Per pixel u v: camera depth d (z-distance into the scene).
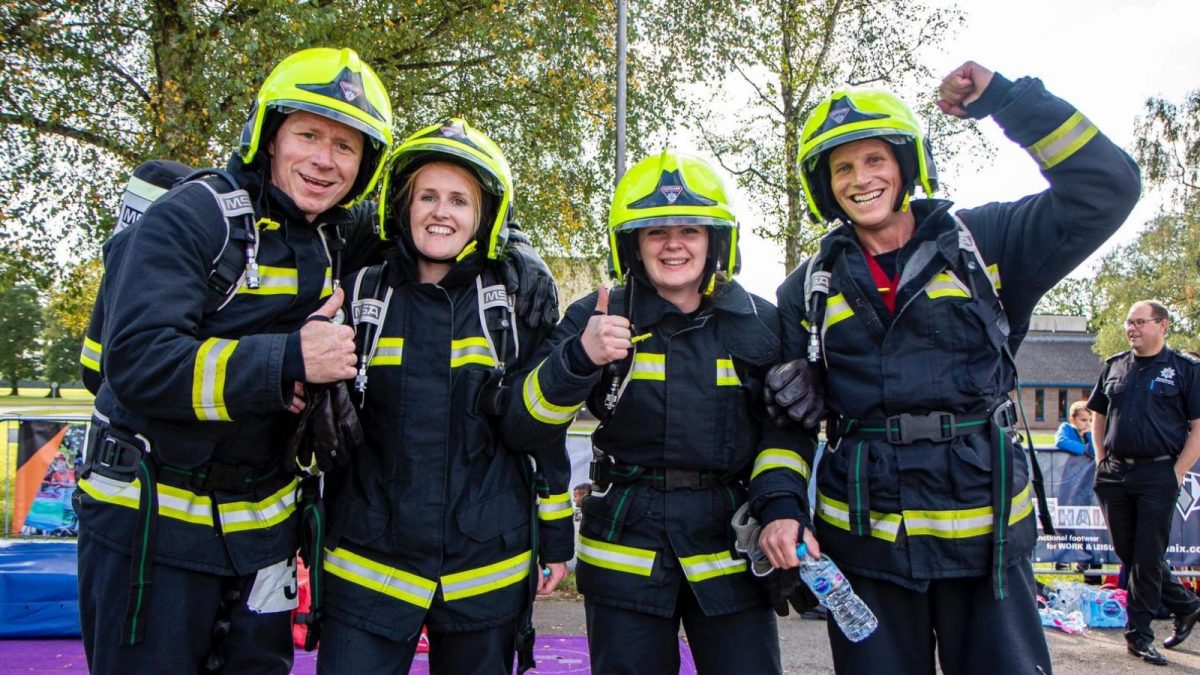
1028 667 2.32
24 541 5.36
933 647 2.55
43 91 9.71
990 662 2.36
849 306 2.55
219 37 8.93
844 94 2.56
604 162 13.37
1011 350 2.60
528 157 12.76
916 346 2.46
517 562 2.61
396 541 2.48
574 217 13.15
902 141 2.50
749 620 2.73
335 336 2.09
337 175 2.40
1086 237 2.33
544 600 6.35
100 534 2.22
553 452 2.76
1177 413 5.23
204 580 2.29
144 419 2.24
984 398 2.45
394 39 10.74
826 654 5.16
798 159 2.68
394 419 2.53
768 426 2.76
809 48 14.13
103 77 9.85
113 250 2.33
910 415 2.45
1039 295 2.50
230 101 9.12
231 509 2.32
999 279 2.50
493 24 11.16
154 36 9.67
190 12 8.99
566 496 2.79
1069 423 7.14
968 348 2.44
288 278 2.38
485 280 2.66
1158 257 31.72
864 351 2.52
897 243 2.64
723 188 2.75
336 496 2.61
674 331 2.76
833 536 2.56
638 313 2.79
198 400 2.04
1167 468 5.24
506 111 12.66
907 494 2.41
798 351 2.74
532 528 2.66
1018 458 2.48
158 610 2.21
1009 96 2.33
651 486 2.75
